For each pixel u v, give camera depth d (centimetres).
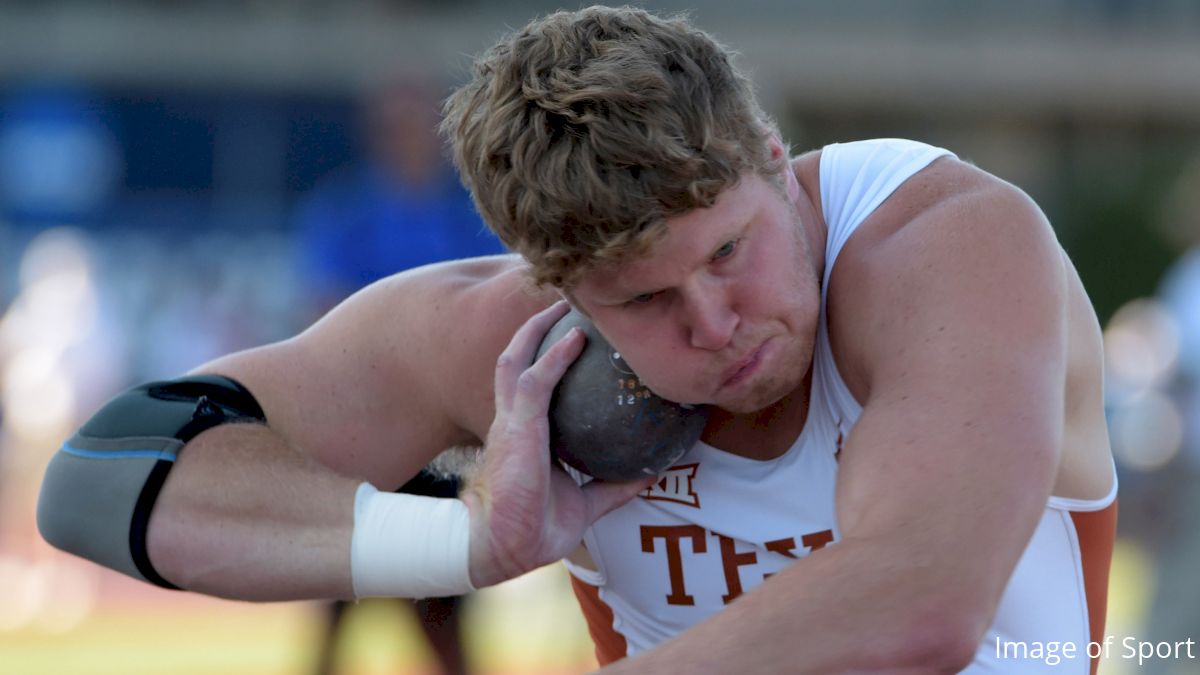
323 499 661
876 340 571
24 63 4466
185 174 3744
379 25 4991
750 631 510
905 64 5512
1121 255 4888
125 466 668
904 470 525
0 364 2747
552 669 1902
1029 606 663
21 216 3506
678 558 671
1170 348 1809
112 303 3178
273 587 659
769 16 5606
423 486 766
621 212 513
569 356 625
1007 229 580
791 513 637
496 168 546
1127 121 5812
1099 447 685
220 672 1875
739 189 537
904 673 504
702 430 624
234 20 4916
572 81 521
